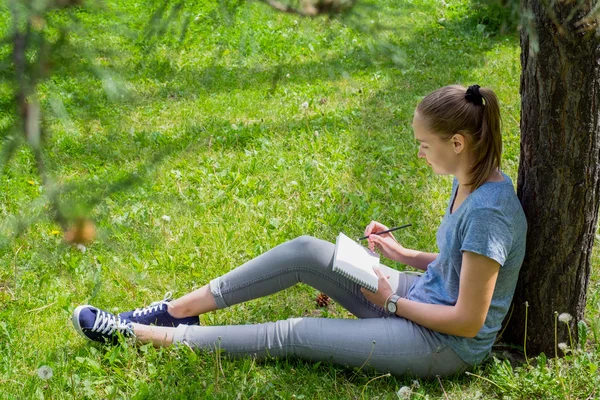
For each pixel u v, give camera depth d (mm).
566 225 2359
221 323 2838
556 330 2504
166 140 4512
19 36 886
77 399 2377
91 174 3795
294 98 5316
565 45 2115
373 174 4121
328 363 2455
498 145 2197
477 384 2410
